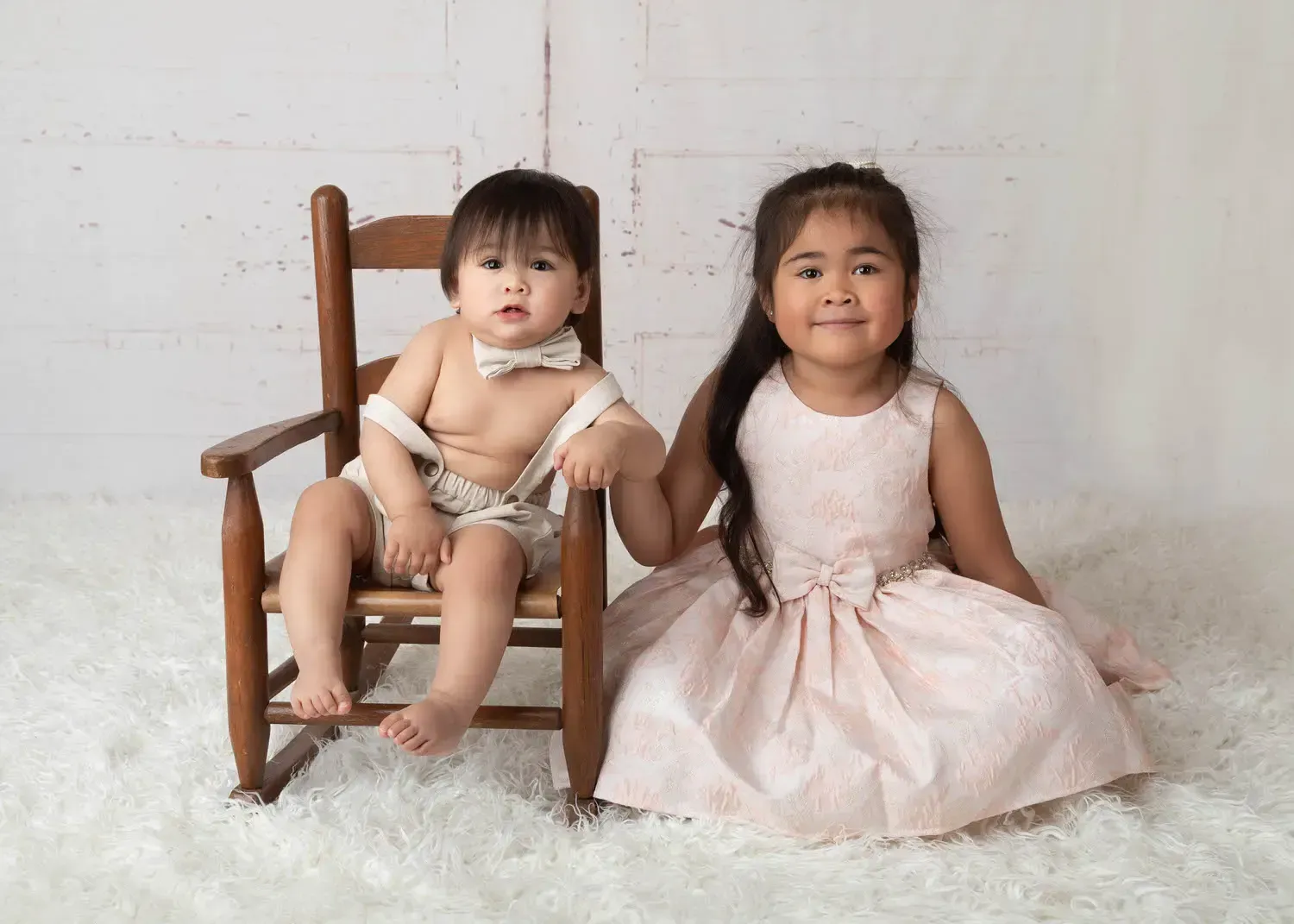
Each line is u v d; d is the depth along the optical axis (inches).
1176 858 50.4
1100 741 54.7
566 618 53.0
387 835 52.2
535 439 58.1
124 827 53.3
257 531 54.3
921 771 52.1
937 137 110.3
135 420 114.0
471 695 51.3
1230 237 113.3
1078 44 109.3
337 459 65.4
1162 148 111.4
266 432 57.2
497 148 109.7
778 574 61.7
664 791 53.6
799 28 107.9
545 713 54.6
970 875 49.5
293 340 112.9
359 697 68.1
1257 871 49.5
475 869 50.4
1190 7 108.7
